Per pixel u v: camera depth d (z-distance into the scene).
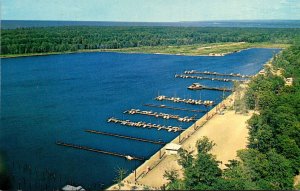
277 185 151.38
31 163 188.12
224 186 135.12
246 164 154.75
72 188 153.38
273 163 155.88
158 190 151.38
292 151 173.38
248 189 135.12
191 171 145.75
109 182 170.62
